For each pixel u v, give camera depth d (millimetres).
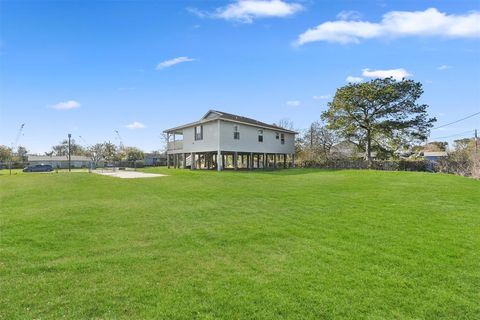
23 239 5016
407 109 26219
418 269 3715
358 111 27500
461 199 8906
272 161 35312
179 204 8461
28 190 12266
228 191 11109
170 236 5250
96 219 6562
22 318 2598
